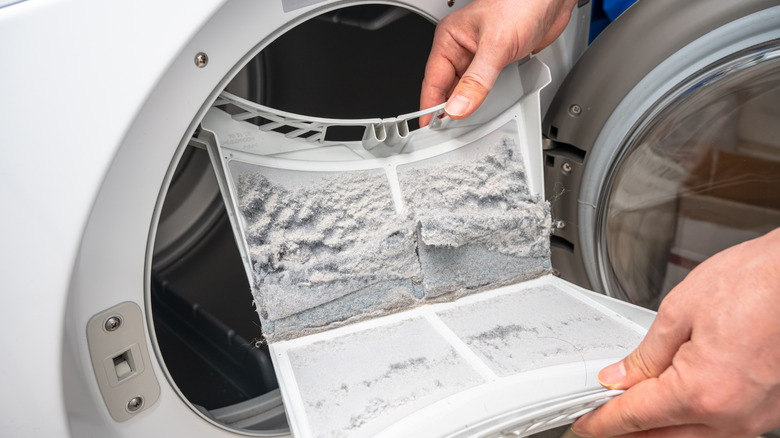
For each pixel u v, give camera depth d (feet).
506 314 1.91
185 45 1.25
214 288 2.76
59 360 1.37
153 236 1.50
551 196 2.56
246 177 1.69
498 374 1.57
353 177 1.87
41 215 1.24
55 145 1.21
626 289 2.64
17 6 1.14
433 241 1.85
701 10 1.97
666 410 1.51
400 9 2.30
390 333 1.82
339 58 2.39
